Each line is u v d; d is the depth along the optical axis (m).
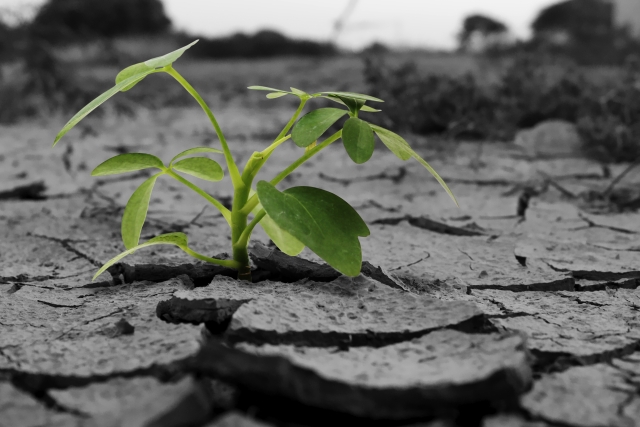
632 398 0.38
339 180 0.82
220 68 3.10
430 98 1.09
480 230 0.62
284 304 0.44
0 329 0.44
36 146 1.10
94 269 0.53
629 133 0.89
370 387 0.36
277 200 0.42
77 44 2.15
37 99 1.57
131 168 0.45
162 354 0.40
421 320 0.43
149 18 3.81
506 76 1.24
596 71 1.88
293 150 1.04
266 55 4.03
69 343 0.42
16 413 0.37
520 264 0.54
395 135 0.44
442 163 0.91
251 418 0.36
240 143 1.12
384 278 0.48
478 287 0.50
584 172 0.84
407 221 0.64
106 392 0.38
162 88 2.15
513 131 1.06
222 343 0.39
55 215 0.66
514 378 0.37
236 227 0.47
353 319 0.43
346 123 0.43
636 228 0.62
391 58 2.77
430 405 0.37
